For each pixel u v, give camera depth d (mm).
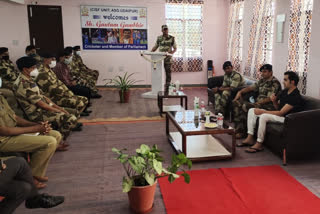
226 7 7863
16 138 2531
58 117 3449
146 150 2223
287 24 4660
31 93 3135
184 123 3479
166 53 6449
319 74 3857
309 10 4117
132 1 7582
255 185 2688
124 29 7711
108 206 2393
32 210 2334
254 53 5945
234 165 3150
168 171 2260
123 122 4820
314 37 3912
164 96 5156
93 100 6539
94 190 2645
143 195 2188
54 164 3201
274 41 5090
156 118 5031
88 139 4000
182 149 3211
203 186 2674
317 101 3422
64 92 4281
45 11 7379
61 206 2387
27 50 5805
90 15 7535
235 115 4059
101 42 7723
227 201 2420
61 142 3740
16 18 7305
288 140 3096
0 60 5520
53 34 7527
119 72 7973
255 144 3584
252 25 5992
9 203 1945
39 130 2514
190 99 6625
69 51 5164
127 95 6277
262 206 2340
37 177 2684
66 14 7465
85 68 6949
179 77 8195
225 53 8125
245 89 4422
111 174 2955
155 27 7785
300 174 2934
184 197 2484
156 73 6703
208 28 7945
